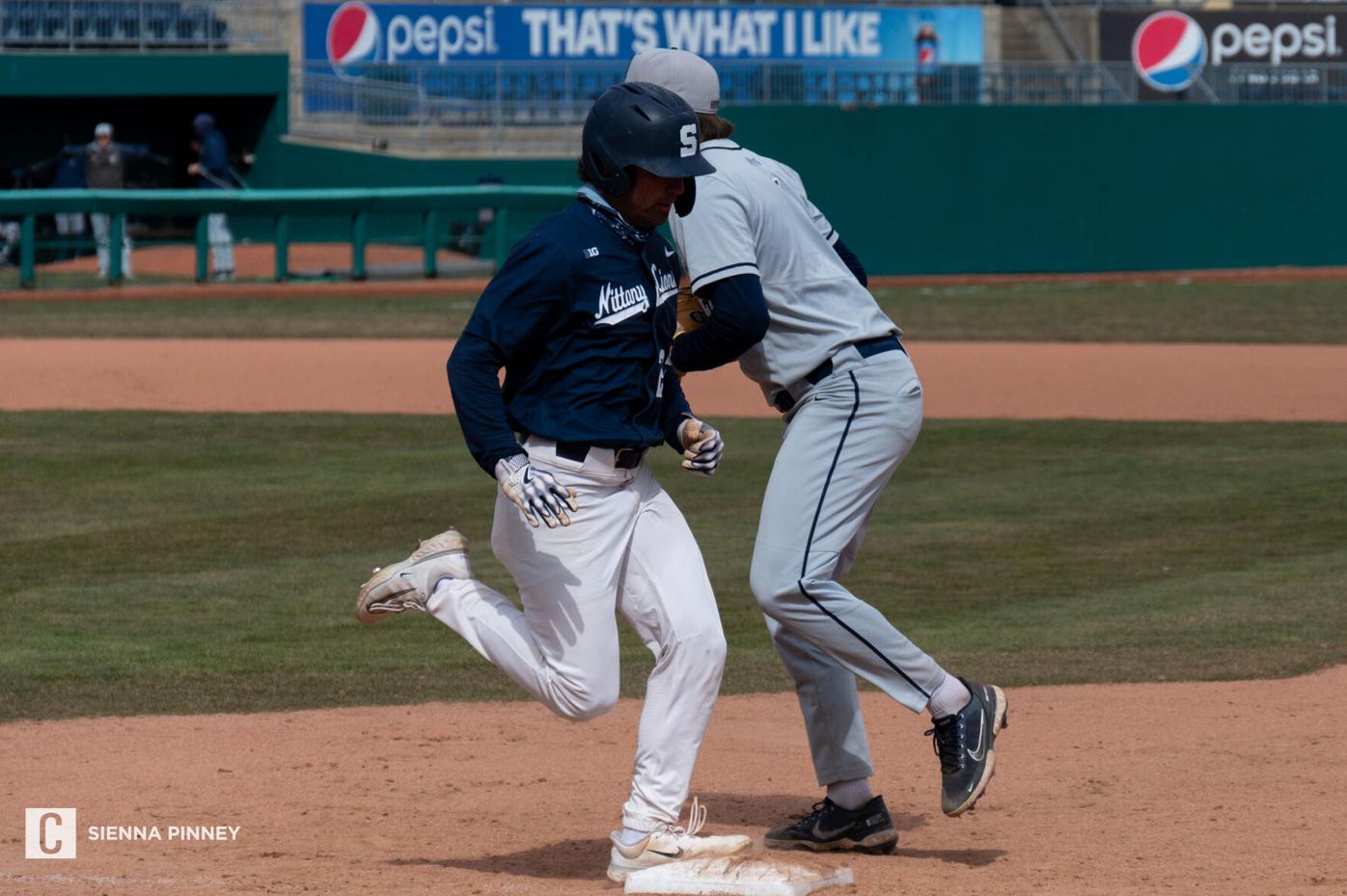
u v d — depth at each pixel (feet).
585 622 52.44
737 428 183.62
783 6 417.28
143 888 52.49
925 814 64.13
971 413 193.67
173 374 213.05
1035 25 449.48
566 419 51.60
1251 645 97.50
